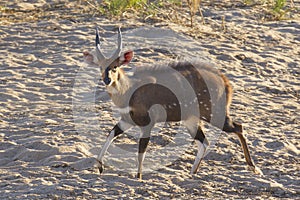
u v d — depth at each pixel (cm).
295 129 4288
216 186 3441
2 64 5494
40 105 4691
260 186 3428
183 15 6619
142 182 3475
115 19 6500
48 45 5912
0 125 4294
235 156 3831
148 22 6369
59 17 6662
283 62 5575
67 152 3838
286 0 7162
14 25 6450
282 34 6219
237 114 4516
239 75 5256
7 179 3516
